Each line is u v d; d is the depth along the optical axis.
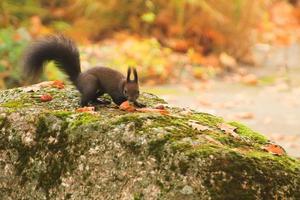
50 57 10.53
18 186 8.72
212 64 26.33
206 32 27.89
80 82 10.09
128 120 8.43
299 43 31.36
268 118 19.62
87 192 8.24
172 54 26.69
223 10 28.17
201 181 7.73
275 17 35.97
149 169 7.97
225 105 21.02
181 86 23.98
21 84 21.33
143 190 7.91
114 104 10.06
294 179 7.92
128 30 28.41
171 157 7.91
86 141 8.43
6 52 21.80
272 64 27.67
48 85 10.66
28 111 9.02
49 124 8.75
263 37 31.23
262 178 7.81
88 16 28.53
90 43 27.39
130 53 25.14
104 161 8.24
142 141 8.13
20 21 27.88
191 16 28.17
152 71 24.48
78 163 8.38
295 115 20.08
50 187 8.48
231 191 7.69
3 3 27.80
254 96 22.59
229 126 9.12
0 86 21.00
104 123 8.44
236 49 27.77
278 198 7.77
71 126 8.60
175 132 8.27
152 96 10.79
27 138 8.80
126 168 8.10
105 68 10.17
